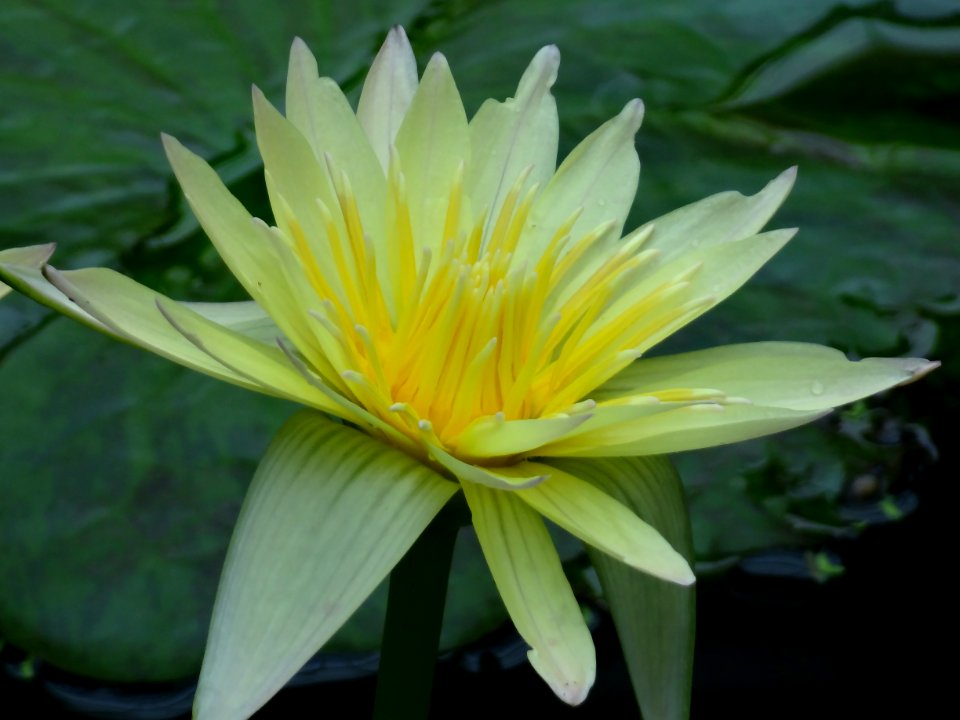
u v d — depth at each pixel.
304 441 0.37
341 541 0.36
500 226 0.39
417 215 0.40
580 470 0.39
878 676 0.44
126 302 0.36
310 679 0.43
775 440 0.48
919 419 0.48
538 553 0.36
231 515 0.43
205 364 0.36
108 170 0.47
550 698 0.44
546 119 0.42
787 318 0.48
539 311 0.39
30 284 0.37
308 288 0.37
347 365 0.37
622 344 0.39
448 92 0.39
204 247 0.46
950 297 0.48
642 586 0.38
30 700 0.42
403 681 0.39
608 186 0.41
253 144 0.48
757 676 0.45
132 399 0.45
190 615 0.42
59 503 0.43
